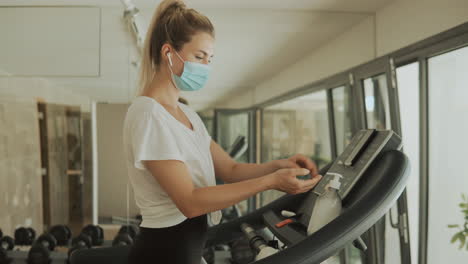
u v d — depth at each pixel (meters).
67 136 3.29
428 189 2.38
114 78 3.19
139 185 0.94
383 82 2.86
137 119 0.88
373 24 3.00
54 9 3.16
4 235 3.40
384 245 2.83
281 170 0.87
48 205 3.37
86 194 3.31
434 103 2.32
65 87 3.22
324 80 3.29
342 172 1.17
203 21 0.93
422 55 2.32
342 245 0.86
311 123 3.80
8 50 3.19
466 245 2.27
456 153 2.25
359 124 3.07
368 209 0.89
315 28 3.24
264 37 3.29
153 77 0.98
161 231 0.92
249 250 2.63
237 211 3.55
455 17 1.99
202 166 0.95
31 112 3.27
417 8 2.36
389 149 1.11
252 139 3.43
